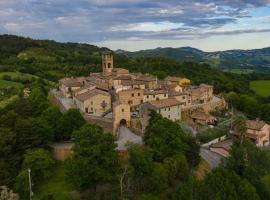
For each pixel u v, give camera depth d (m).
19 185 89.12
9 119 110.88
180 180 96.19
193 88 190.25
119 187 87.62
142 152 93.19
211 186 89.88
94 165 85.88
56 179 96.31
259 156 115.50
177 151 101.75
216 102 184.75
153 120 116.62
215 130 149.25
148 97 155.38
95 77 199.88
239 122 152.88
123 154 100.38
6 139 99.31
